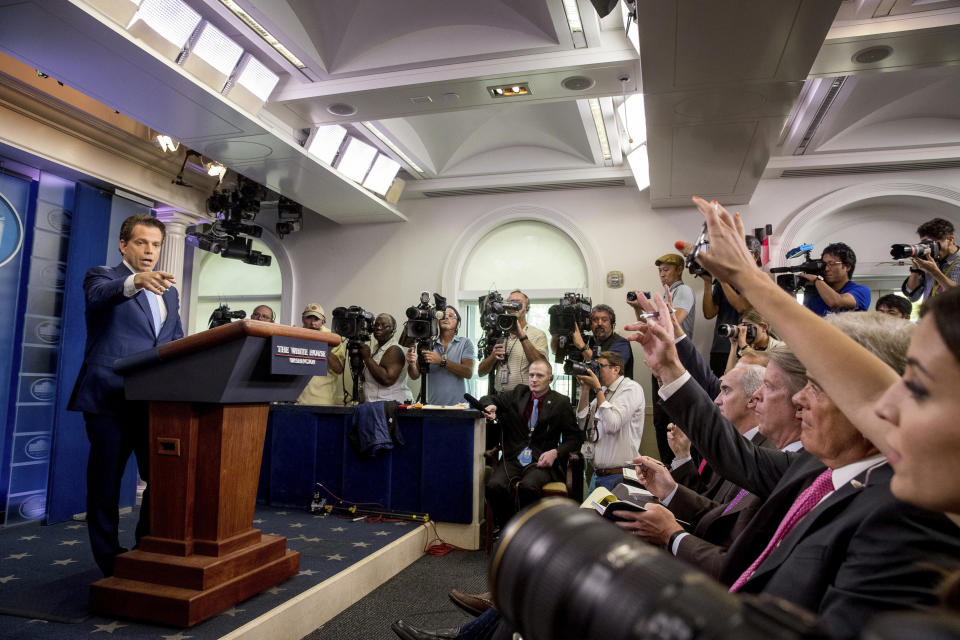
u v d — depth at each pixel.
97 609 2.53
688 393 1.64
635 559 0.49
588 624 0.46
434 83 4.49
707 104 4.30
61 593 2.87
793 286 4.47
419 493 4.52
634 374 6.61
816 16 3.25
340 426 4.83
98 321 2.85
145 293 2.94
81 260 5.00
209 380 2.50
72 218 5.00
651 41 3.54
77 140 4.89
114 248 5.34
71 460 4.73
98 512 2.76
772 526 1.40
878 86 5.36
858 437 1.11
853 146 5.96
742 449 1.63
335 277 7.72
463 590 3.46
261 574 2.79
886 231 6.40
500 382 5.18
